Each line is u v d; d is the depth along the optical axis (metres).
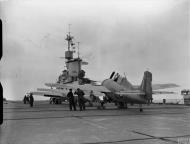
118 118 12.30
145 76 17.27
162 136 6.73
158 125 9.34
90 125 9.49
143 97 17.27
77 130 8.12
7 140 6.26
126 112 16.61
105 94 21.11
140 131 7.77
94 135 7.01
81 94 19.33
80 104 19.17
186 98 30.42
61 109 21.20
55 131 7.90
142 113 15.55
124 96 18.97
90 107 24.72
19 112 17.23
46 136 6.89
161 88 21.09
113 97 20.61
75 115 14.29
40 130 8.17
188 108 21.39
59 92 29.22
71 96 19.09
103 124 9.79
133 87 20.95
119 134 7.16
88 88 21.84
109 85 21.48
